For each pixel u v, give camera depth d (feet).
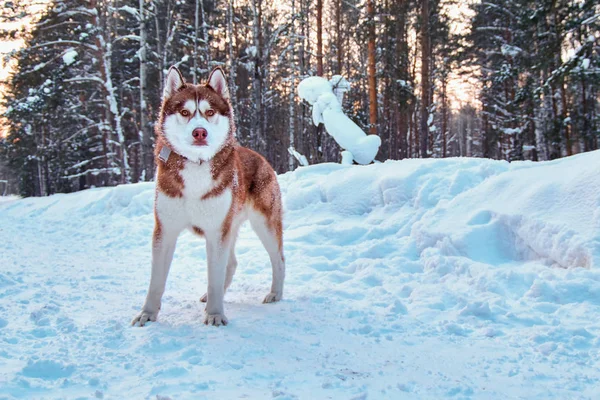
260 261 21.24
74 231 34.30
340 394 8.20
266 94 77.25
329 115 44.16
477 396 8.29
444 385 8.67
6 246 26.94
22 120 78.59
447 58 95.04
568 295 13.83
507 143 82.43
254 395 8.00
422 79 71.72
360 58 102.37
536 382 8.89
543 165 22.63
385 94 85.97
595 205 17.07
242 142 77.20
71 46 68.69
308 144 97.81
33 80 69.41
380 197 26.45
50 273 19.06
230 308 14.21
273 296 15.14
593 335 11.15
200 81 79.46
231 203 12.83
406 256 20.07
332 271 19.03
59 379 8.50
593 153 20.66
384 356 10.27
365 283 17.12
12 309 13.41
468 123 175.22
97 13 63.00
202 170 12.16
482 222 19.97
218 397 7.85
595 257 15.25
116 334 11.15
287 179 33.68
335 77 47.75
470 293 14.96
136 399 7.73
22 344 10.50
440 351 10.62
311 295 15.51
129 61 82.28
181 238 27.50
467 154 174.50
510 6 67.67
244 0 83.97
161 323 12.30
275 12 83.66
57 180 88.22
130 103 94.94
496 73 66.18
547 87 47.21
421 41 73.10
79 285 16.94
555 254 16.61
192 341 10.72
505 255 18.60
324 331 11.96
